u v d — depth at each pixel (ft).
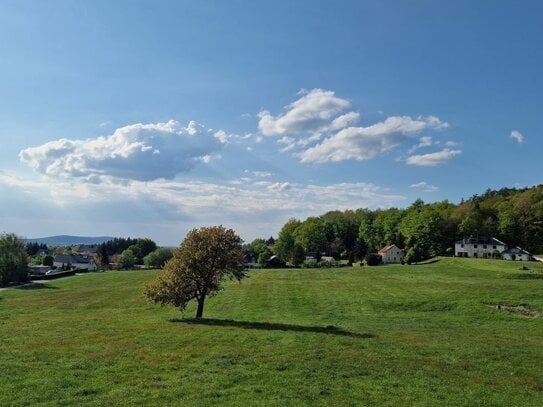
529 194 613.52
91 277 402.93
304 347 94.94
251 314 177.06
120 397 62.13
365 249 636.89
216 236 144.87
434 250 545.03
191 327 120.67
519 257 503.20
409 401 63.46
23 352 87.92
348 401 62.39
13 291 292.61
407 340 108.88
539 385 74.54
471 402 64.28
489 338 116.47
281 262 537.24
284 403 60.39
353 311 181.68
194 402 60.29
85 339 102.06
